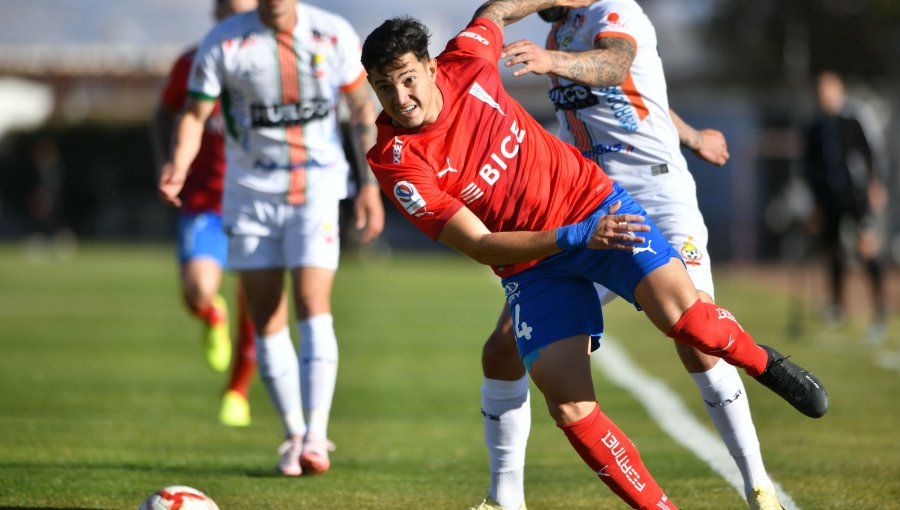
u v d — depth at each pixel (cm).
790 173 8881
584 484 1892
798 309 4141
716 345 1429
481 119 1478
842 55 9225
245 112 2053
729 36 9794
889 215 8938
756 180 9406
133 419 2586
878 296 4031
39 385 3103
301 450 1970
